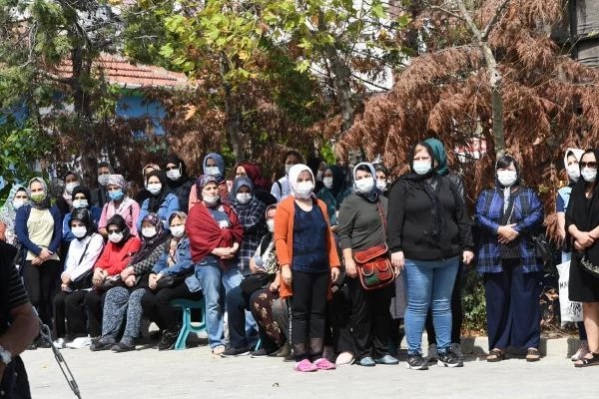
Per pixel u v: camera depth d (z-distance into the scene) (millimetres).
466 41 14719
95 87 17812
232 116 17906
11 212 15852
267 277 12852
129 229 14656
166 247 14219
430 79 13531
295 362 12258
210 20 14727
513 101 13305
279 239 11836
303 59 16062
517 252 11742
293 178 11844
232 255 13352
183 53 16141
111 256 14570
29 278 15062
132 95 19547
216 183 13562
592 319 11344
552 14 13555
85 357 13789
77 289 14883
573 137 13445
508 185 11883
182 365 12594
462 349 12750
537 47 13422
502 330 11961
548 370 11164
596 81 13523
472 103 13281
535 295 11867
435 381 10617
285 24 14391
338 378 11062
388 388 10289
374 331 12008
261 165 18484
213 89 18281
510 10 13609
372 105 13672
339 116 16750
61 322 15008
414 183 11461
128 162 18094
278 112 18234
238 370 11945
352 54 16406
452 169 13586
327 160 18969
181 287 13836
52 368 12883
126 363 13016
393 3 15992
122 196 15195
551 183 13438
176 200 14820
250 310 12875
